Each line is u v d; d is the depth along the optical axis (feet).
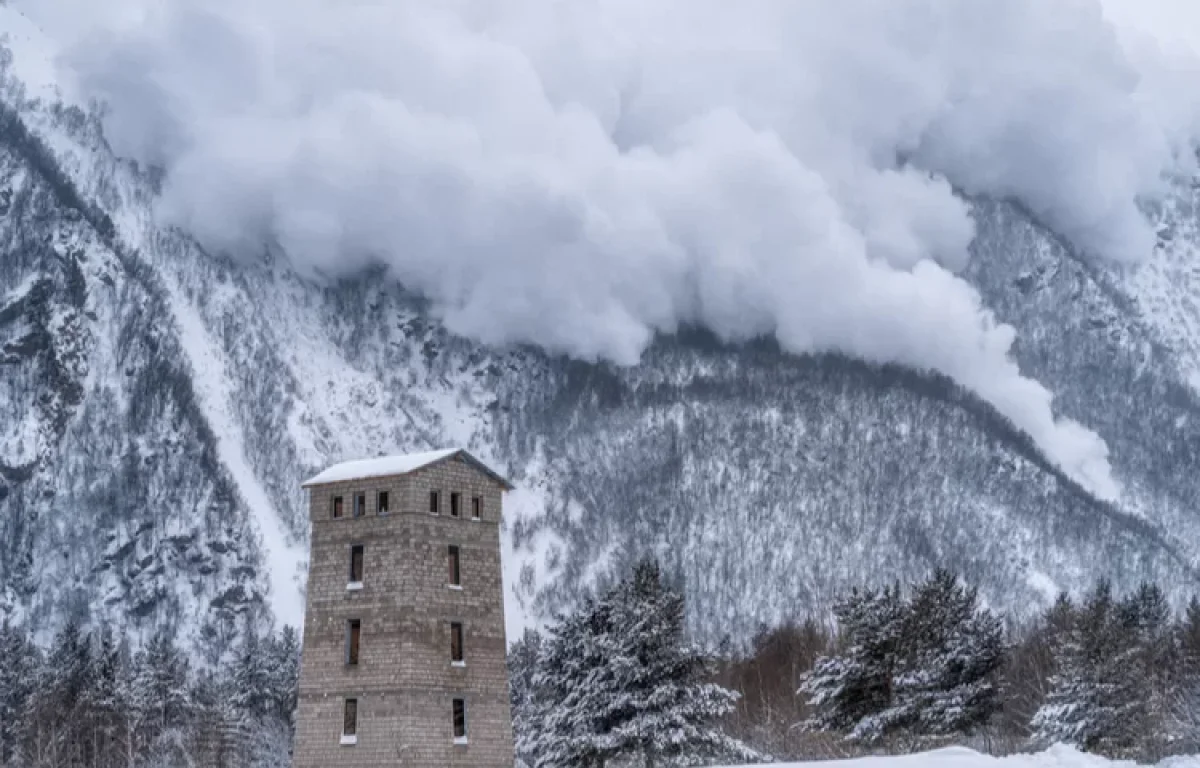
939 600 459.32
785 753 466.70
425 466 397.80
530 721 469.16
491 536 409.08
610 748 426.10
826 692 452.76
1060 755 243.40
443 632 393.29
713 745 428.97
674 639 440.04
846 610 458.91
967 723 434.30
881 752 426.51
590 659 444.96
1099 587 592.60
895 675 445.37
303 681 398.01
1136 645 447.01
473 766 391.45
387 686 386.52
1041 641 578.25
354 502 402.52
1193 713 467.93
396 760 381.60
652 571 456.86
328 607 399.24
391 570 392.47
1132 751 400.88
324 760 390.42
